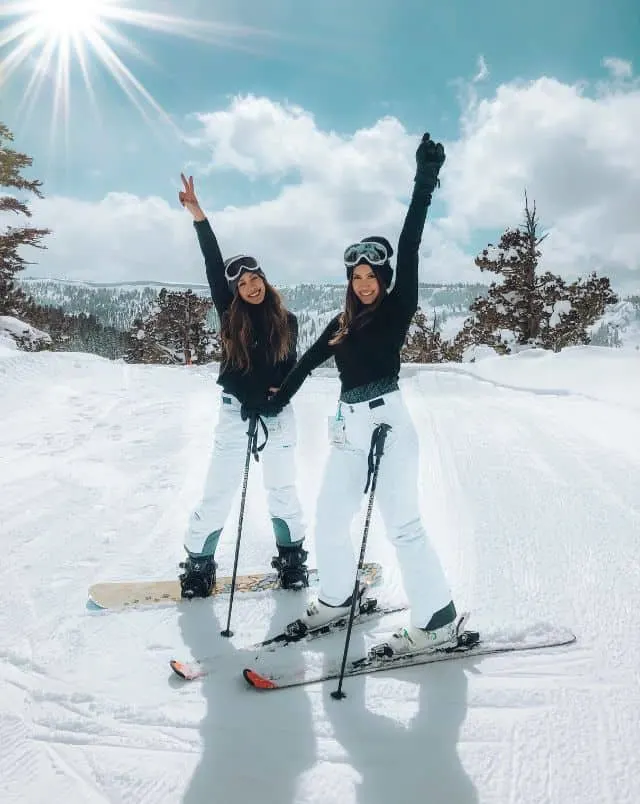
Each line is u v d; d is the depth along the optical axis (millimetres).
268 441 3148
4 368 11148
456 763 1924
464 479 4934
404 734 2062
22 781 1903
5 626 2828
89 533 4078
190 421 7945
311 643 2658
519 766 1900
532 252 25609
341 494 2627
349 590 2727
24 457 6141
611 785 1810
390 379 2527
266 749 2016
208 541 3127
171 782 1885
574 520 3889
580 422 7070
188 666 2451
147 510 4559
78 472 5594
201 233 3287
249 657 2564
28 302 31156
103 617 2914
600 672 2328
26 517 4402
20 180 23625
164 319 36562
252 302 3090
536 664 2404
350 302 2578
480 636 2598
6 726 2148
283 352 3123
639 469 4910
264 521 4297
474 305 27391
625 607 2783
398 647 2514
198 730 2113
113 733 2107
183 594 3100
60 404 9086
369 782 1862
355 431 2543
